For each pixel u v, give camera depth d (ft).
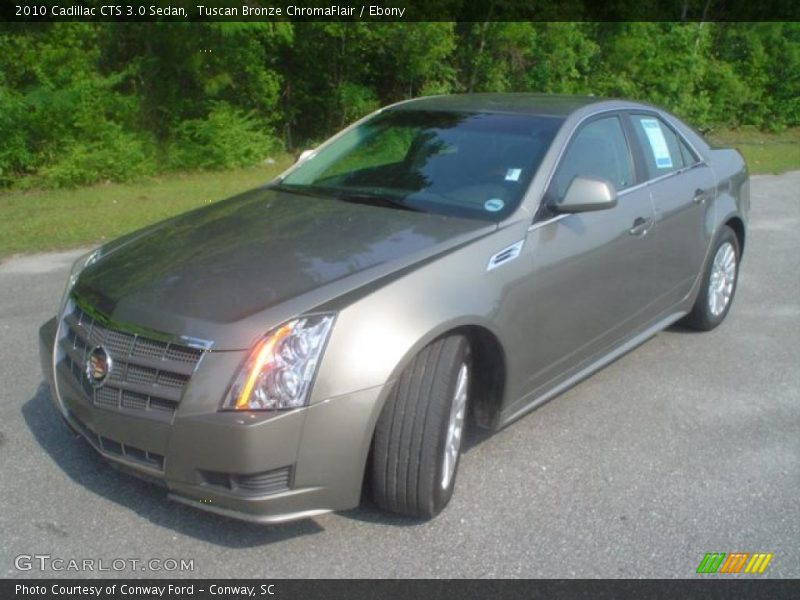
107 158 42.83
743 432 15.01
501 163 14.55
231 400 10.28
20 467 13.05
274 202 14.96
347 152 16.63
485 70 59.82
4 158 40.93
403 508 11.57
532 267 13.19
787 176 49.47
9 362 17.42
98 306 11.78
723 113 77.36
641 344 18.65
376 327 10.86
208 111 49.29
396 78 57.82
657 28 68.74
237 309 10.79
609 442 14.51
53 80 42.47
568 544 11.47
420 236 12.70
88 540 11.28
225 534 11.50
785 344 19.65
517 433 14.78
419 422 11.20
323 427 10.47
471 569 10.89
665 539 11.62
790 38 78.18
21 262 25.99
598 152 15.75
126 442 10.90
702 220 18.56
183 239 13.30
